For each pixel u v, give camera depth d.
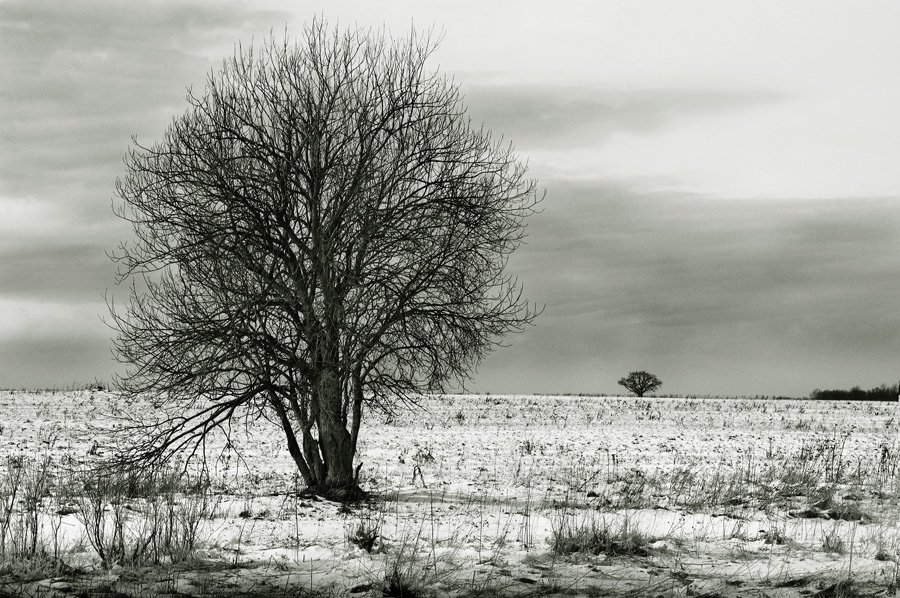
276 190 17.50
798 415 57.16
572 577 10.64
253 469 24.12
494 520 15.02
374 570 10.70
